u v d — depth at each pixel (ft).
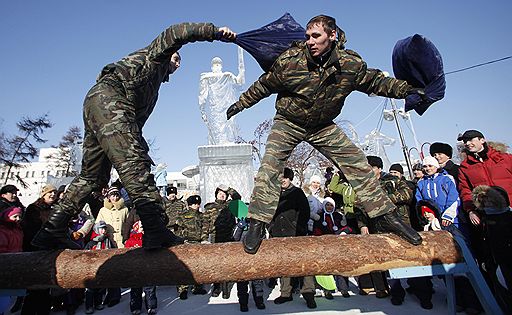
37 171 183.11
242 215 21.06
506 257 11.57
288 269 9.82
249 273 9.73
